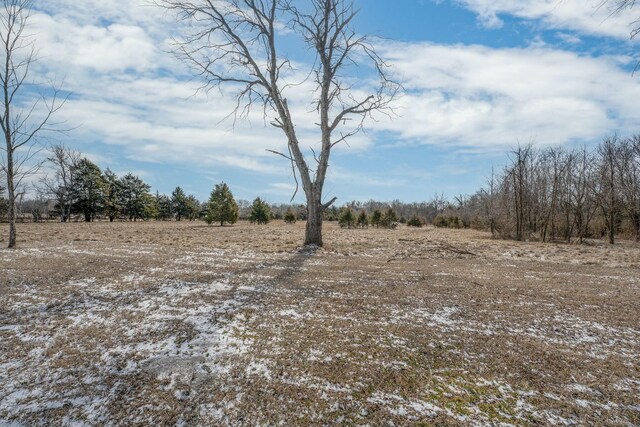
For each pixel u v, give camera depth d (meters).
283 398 3.28
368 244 17.28
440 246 16.11
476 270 10.05
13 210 13.03
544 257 14.11
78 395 3.35
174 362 3.93
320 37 15.45
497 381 3.65
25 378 3.65
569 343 4.66
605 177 29.06
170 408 3.13
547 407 3.21
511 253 15.34
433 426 2.92
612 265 11.86
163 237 19.67
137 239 17.58
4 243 14.52
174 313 5.54
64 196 49.16
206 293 6.70
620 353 4.38
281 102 15.48
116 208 56.47
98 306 5.86
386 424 2.94
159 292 6.70
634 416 3.10
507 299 6.73
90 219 53.69
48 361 3.99
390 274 9.01
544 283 8.27
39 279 7.58
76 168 50.50
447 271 9.74
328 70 15.58
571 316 5.76
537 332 5.03
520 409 3.18
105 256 10.79
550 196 30.80
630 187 30.34
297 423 2.94
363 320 5.36
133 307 5.83
